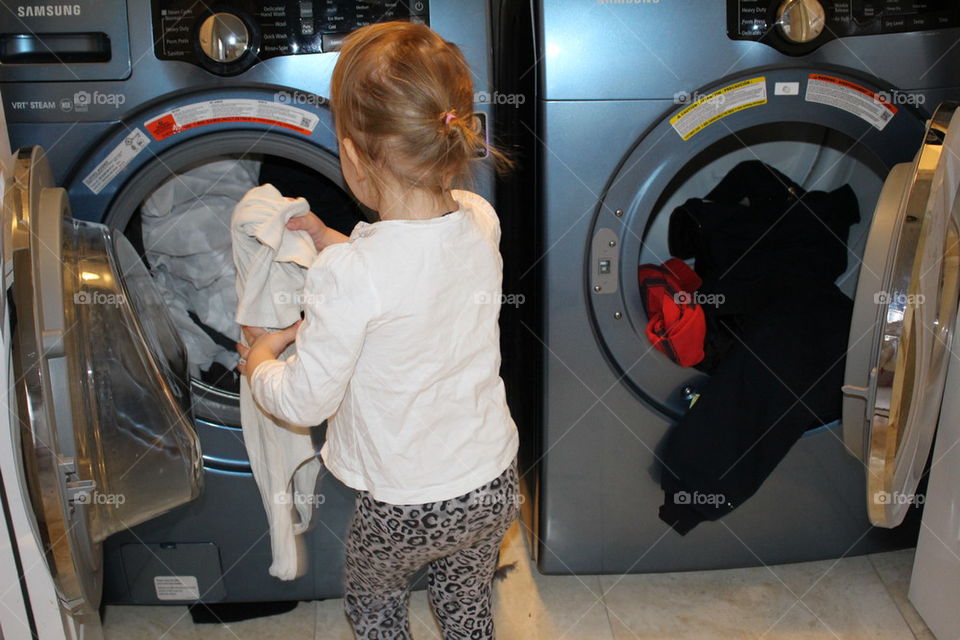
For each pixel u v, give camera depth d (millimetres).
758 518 1573
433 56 936
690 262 1682
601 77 1297
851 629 1524
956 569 1385
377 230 959
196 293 1487
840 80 1327
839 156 1580
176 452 1259
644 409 1483
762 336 1398
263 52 1238
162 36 1225
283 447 1285
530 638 1519
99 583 1227
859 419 1236
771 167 1618
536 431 1526
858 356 1205
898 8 1298
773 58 1304
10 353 957
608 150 1330
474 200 1136
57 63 1225
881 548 1634
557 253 1379
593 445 1502
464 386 1026
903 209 1105
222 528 1477
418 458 1020
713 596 1616
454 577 1218
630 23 1277
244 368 1188
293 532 1367
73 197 1278
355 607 1261
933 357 1236
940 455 1419
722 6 1277
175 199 1413
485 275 1028
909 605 1572
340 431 1065
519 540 1769
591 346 1438
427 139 924
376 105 915
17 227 964
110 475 1226
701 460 1434
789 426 1410
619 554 1600
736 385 1406
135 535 1465
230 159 1422
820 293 1445
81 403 1059
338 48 1247
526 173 1413
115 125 1257
